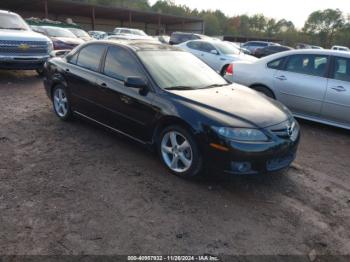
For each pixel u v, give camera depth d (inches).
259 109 157.5
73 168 161.5
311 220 132.1
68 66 214.8
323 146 219.1
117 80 180.9
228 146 138.2
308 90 248.2
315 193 154.2
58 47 529.7
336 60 241.8
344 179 171.3
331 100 239.3
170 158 163.0
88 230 116.7
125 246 110.1
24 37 353.4
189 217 127.7
